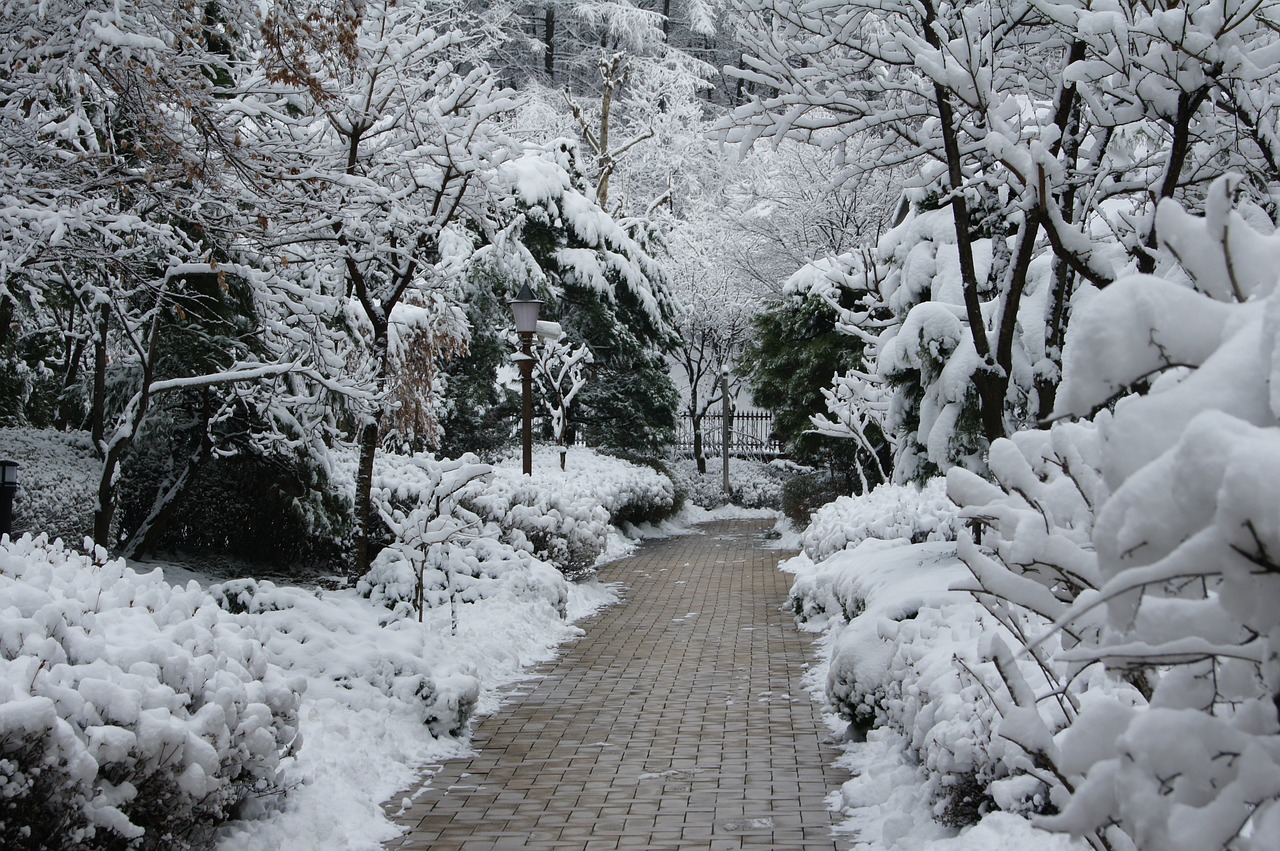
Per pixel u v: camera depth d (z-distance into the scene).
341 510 13.49
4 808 4.11
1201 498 1.65
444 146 9.78
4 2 7.34
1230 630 1.81
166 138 8.34
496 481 16.11
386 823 6.39
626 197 39.62
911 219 13.16
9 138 7.96
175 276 11.01
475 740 8.39
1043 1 6.61
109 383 11.84
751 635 13.09
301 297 11.01
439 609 11.66
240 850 5.45
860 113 8.30
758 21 8.12
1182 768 1.77
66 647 5.11
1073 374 1.99
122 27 7.61
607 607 15.50
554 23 44.16
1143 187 8.05
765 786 7.11
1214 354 1.83
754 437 37.56
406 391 12.08
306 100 10.18
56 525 10.19
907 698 6.67
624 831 6.27
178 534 13.07
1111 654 1.90
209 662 5.55
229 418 12.42
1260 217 6.98
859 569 11.38
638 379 29.09
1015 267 7.75
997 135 6.68
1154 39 6.27
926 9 7.52
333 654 8.25
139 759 4.72
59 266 9.21
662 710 9.35
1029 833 4.56
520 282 24.61
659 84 40.78
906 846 5.58
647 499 25.86
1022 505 2.78
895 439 12.54
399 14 10.20
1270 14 6.00
